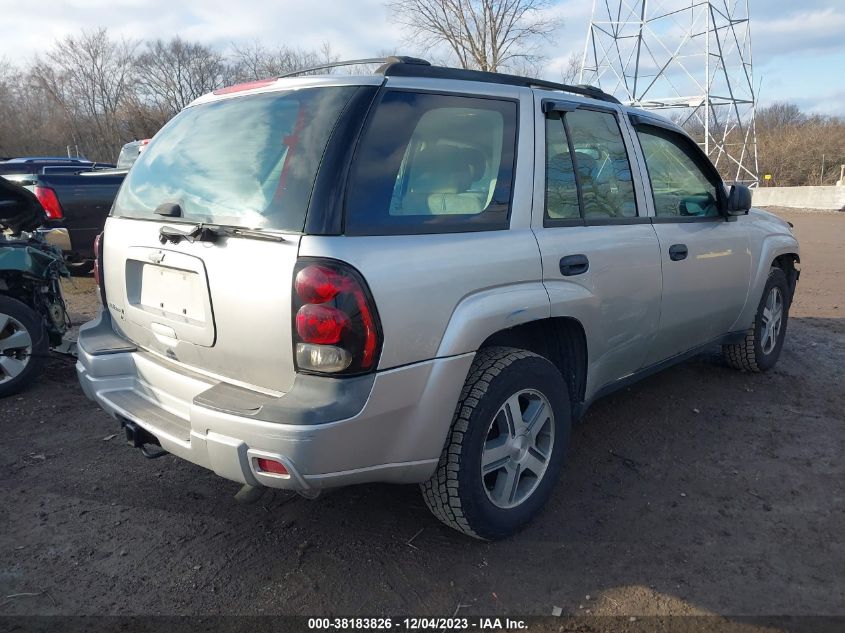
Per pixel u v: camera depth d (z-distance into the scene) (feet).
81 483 11.80
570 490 11.60
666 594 8.95
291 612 8.60
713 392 16.29
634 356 12.55
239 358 8.41
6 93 146.82
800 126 138.41
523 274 9.64
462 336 8.71
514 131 10.18
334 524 10.52
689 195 14.12
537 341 11.30
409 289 8.20
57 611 8.56
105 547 9.92
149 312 9.69
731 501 11.28
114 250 10.43
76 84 145.69
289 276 7.79
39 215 17.46
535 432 10.23
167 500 11.25
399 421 8.35
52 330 16.80
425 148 9.05
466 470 9.11
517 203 9.95
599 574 9.35
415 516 10.75
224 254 8.36
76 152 141.90
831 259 41.75
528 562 9.61
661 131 13.66
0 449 13.12
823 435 13.88
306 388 7.84
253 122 9.28
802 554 9.83
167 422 9.12
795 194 97.14
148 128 132.46
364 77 8.91
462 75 9.86
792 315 25.39
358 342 7.76
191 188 9.38
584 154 11.39
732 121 101.19
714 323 14.85
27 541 10.05
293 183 8.18
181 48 145.59
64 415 14.85
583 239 10.81
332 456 7.79
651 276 12.20
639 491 11.59
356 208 8.11
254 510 10.94
